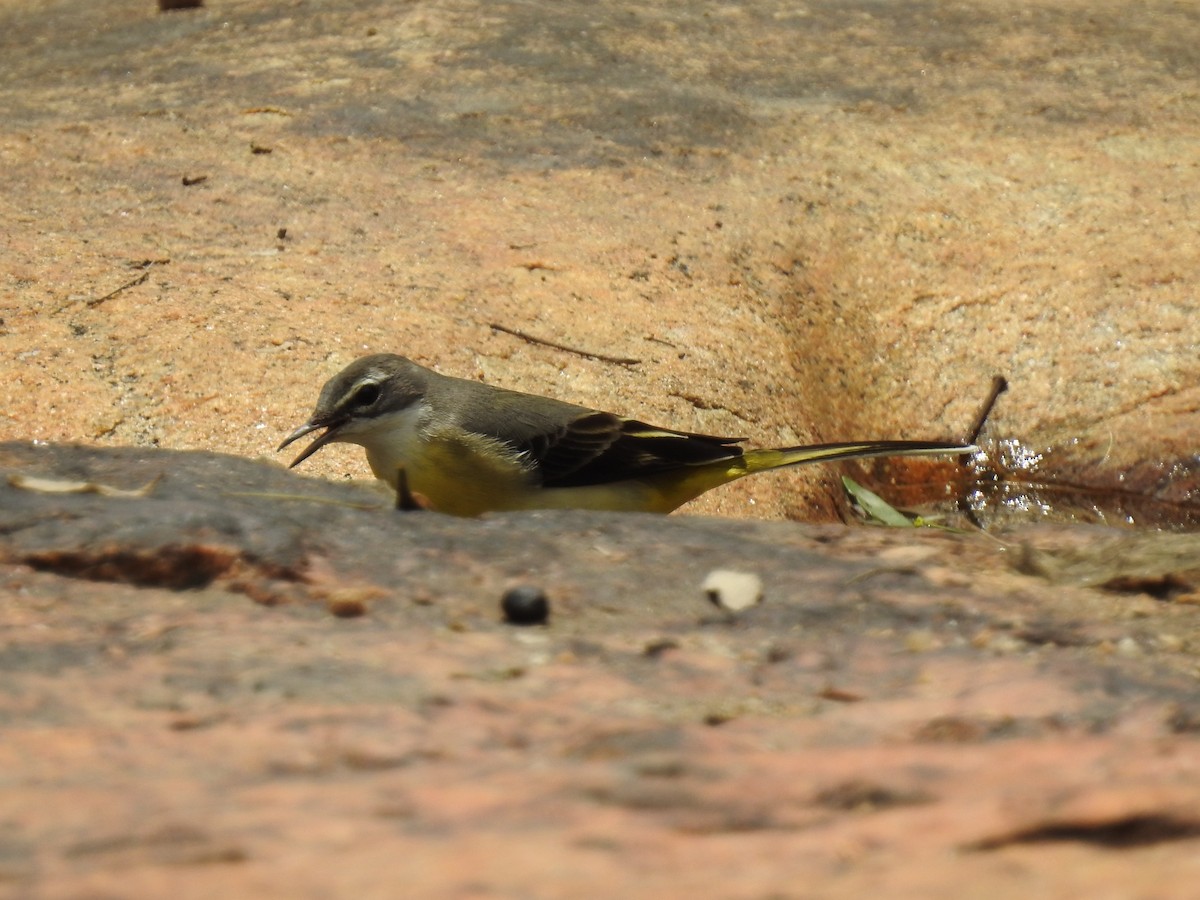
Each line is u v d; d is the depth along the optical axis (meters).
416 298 13.75
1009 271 15.98
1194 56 20.84
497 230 15.08
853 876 2.68
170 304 13.28
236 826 3.00
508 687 4.36
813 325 15.12
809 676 4.67
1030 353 15.37
